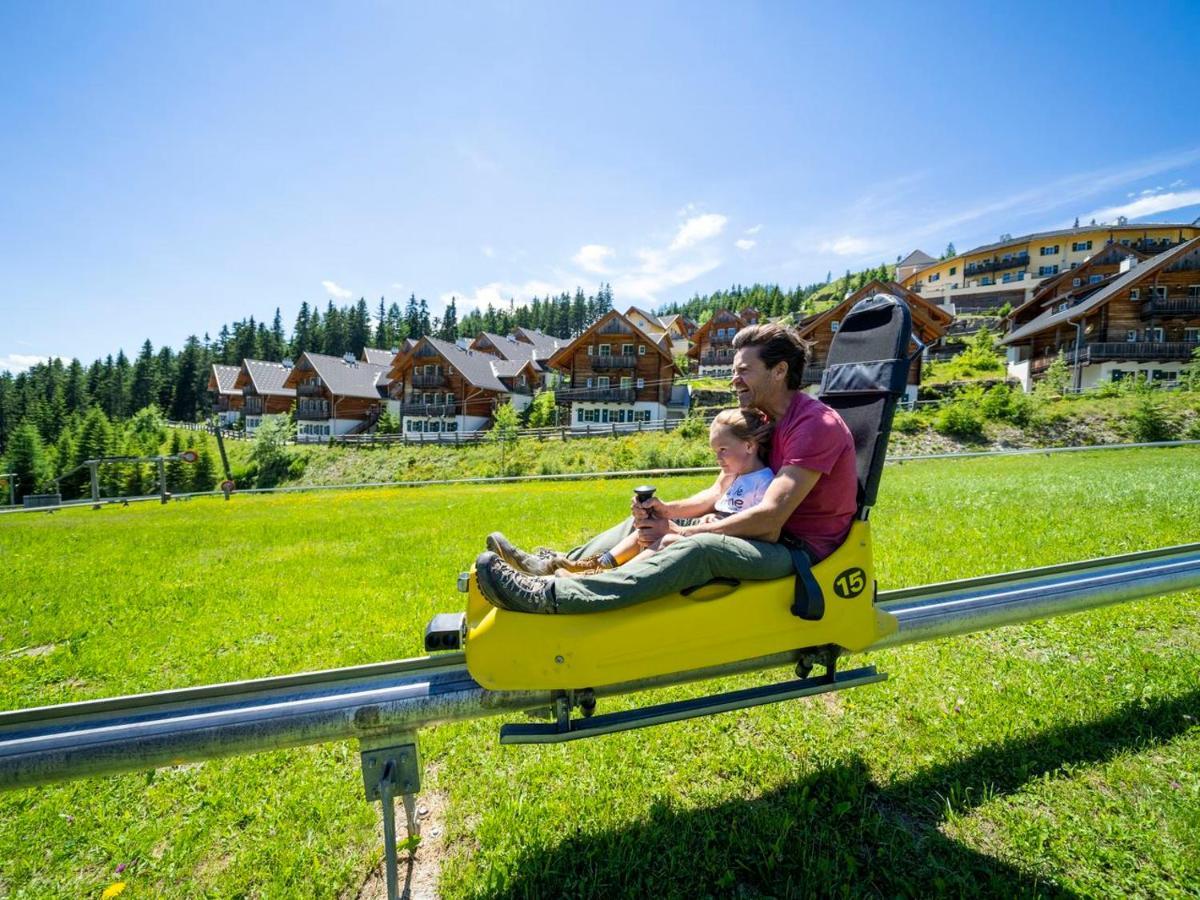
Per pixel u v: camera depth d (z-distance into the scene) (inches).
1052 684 126.3
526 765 110.7
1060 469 510.9
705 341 2383.1
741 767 106.6
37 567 336.8
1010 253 2751.0
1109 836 85.4
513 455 1282.0
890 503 352.2
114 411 3595.0
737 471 91.7
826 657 81.2
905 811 94.0
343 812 100.9
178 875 90.1
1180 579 116.3
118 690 151.0
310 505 718.5
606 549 94.2
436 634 74.2
